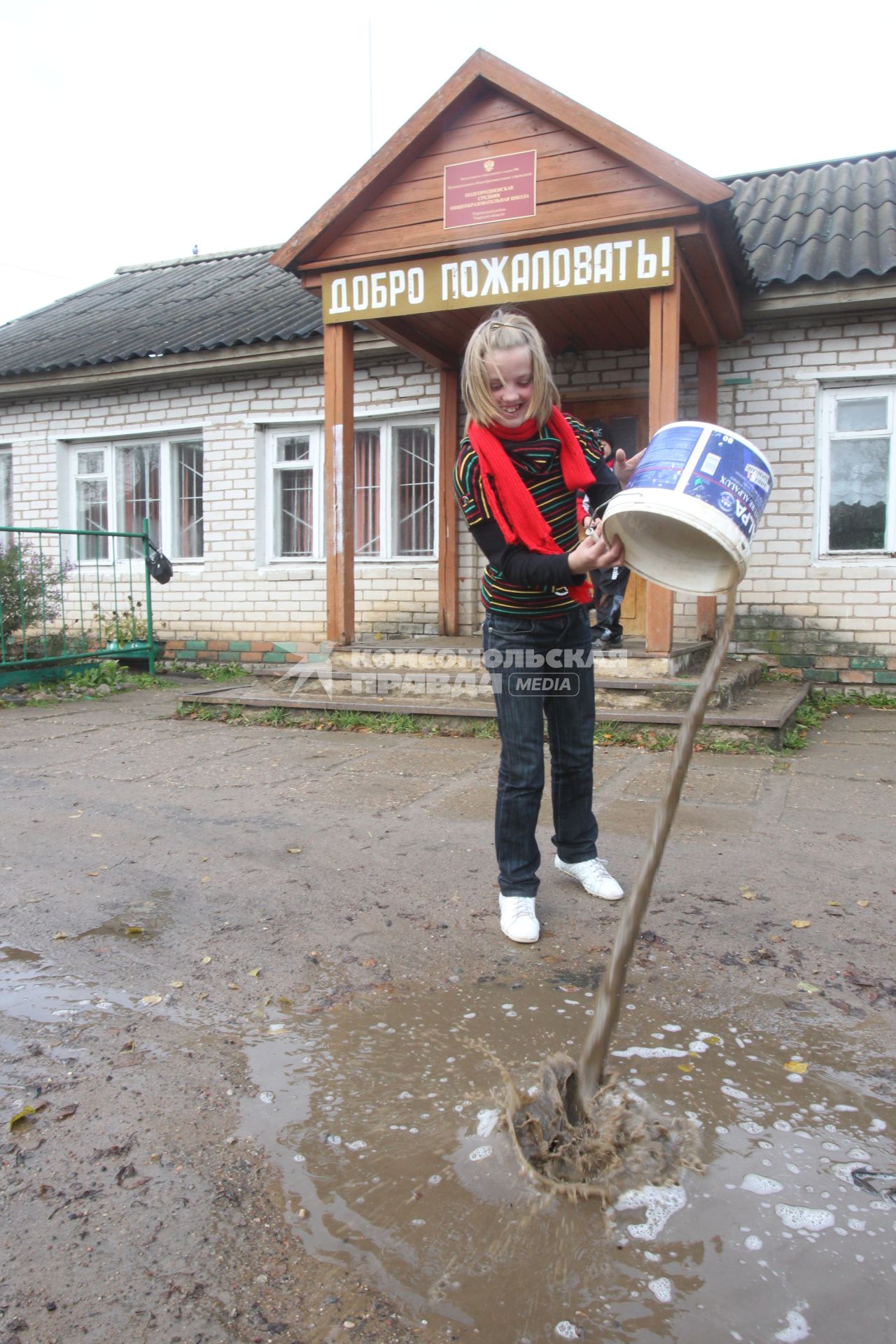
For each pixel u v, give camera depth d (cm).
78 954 269
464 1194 164
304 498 970
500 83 581
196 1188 166
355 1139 180
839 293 697
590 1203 162
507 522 242
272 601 977
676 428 193
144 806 427
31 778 486
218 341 906
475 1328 135
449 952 269
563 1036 219
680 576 201
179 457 1034
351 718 627
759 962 258
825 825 386
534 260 603
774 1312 138
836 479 758
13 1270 146
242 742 584
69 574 1074
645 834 375
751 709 571
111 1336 133
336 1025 226
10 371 1016
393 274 644
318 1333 134
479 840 371
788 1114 187
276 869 340
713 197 541
